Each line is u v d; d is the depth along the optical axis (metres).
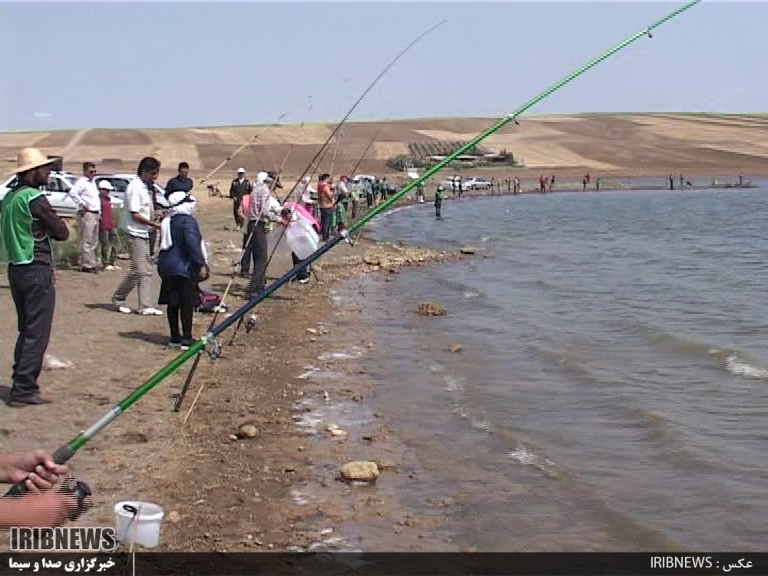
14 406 8.09
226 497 6.63
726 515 6.57
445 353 11.81
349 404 9.25
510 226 37.16
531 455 7.79
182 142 106.94
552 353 11.76
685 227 36.19
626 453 7.89
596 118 146.12
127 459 7.16
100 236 16.52
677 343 12.42
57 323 11.77
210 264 18.83
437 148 103.06
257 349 11.53
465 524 6.38
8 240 7.90
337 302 15.88
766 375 10.67
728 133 129.38
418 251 25.41
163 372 5.98
